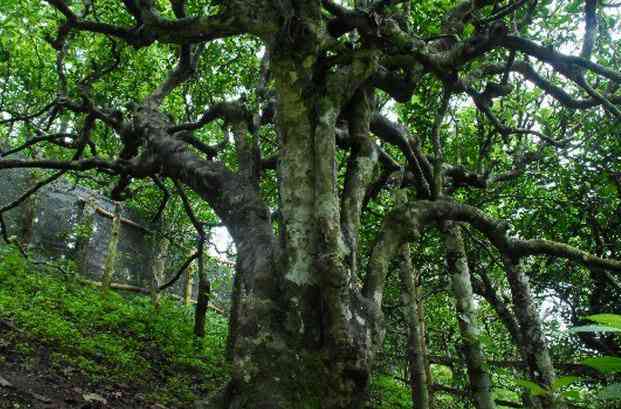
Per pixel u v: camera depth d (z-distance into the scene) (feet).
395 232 12.80
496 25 13.05
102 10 27.76
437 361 26.94
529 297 18.19
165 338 34.24
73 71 31.60
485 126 22.44
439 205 13.79
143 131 18.25
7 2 26.30
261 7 12.04
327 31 12.51
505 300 26.73
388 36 11.78
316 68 12.11
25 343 23.41
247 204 13.08
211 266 55.11
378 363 35.27
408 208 13.28
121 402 20.17
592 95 13.21
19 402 16.65
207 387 26.89
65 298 33.88
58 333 26.16
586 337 23.80
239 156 14.74
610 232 23.91
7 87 32.14
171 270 52.06
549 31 19.90
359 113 13.55
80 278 41.45
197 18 13.26
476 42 13.10
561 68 13.23
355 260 11.21
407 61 13.94
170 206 43.68
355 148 13.23
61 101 21.07
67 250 43.19
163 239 47.14
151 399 21.79
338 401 9.44
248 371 9.81
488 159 23.41
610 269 14.25
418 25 19.86
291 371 9.68
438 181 14.90
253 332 10.16
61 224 43.47
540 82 16.55
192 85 30.19
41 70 29.50
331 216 10.62
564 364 18.61
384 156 18.66
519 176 23.04
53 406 17.17
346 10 12.63
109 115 20.67
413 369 20.98
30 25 27.55
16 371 19.79
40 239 42.14
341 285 9.98
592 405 13.64
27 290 32.86
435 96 20.77
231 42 29.86
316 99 11.70
